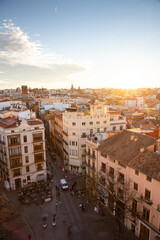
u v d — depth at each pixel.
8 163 46.81
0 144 49.56
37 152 50.47
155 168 29.36
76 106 87.81
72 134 56.69
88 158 48.16
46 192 47.31
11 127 46.06
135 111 130.38
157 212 28.38
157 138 48.03
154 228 28.89
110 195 38.25
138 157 33.56
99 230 34.72
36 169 51.16
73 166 58.75
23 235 31.72
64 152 64.38
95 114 60.84
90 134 56.88
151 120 79.50
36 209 40.69
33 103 191.00
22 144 47.97
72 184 52.19
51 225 35.84
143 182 30.73
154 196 28.77
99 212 40.09
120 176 36.66
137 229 32.72
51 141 90.00
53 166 64.94
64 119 62.25
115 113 73.31
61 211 40.31
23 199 43.22
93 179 43.78
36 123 50.31
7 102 99.06
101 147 42.34
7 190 48.03
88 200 43.34
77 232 34.12
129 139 40.16
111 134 48.38
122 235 33.31
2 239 28.27
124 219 36.19
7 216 34.03
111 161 39.00
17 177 48.56
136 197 32.22
